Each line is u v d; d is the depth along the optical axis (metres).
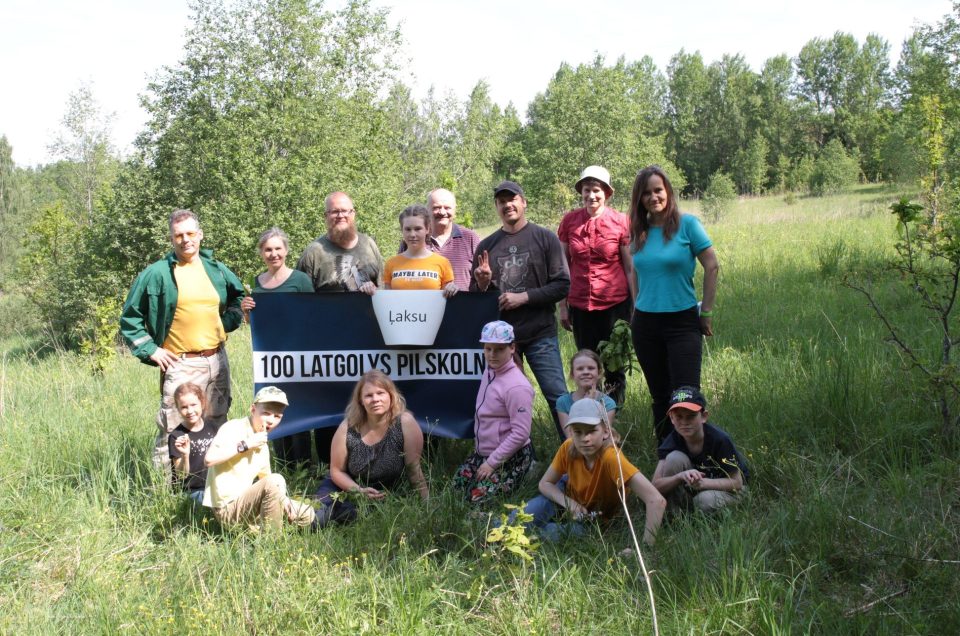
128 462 6.04
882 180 52.94
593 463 4.73
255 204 19.16
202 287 5.84
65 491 5.57
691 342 5.57
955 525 4.31
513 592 3.97
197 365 5.81
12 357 17.33
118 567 4.52
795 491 4.85
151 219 19.94
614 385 6.32
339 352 6.14
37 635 3.78
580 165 39.38
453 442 6.39
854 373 6.54
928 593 3.75
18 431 6.94
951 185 17.98
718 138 100.06
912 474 4.96
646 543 4.41
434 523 4.75
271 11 20.75
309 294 6.15
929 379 5.48
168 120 20.69
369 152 22.22
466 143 39.53
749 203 44.38
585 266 6.57
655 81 103.00
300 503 5.06
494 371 5.59
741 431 5.94
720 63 109.50
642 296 5.70
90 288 19.84
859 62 101.00
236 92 19.97
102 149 35.47
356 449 5.33
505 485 5.32
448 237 7.03
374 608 3.82
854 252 14.27
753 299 11.75
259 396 5.09
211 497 4.93
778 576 3.91
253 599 3.94
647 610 3.73
